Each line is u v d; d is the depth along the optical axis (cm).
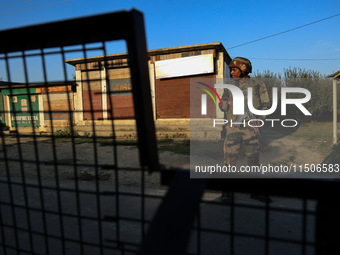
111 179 358
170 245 56
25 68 78
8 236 166
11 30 69
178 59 955
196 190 60
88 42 68
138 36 57
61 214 80
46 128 1074
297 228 176
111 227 176
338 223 51
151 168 64
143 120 61
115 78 962
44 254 142
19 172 407
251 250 147
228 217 195
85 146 742
